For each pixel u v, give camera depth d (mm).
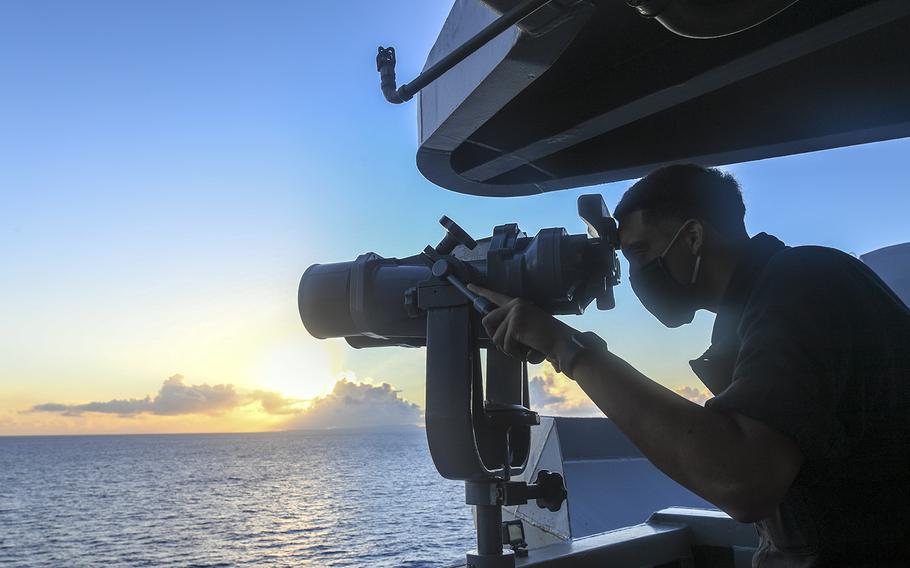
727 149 3205
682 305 1304
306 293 2076
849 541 1014
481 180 3568
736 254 1227
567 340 1100
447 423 1739
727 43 2691
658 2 1552
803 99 2994
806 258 1070
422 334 1977
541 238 1706
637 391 972
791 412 883
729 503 874
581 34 2881
